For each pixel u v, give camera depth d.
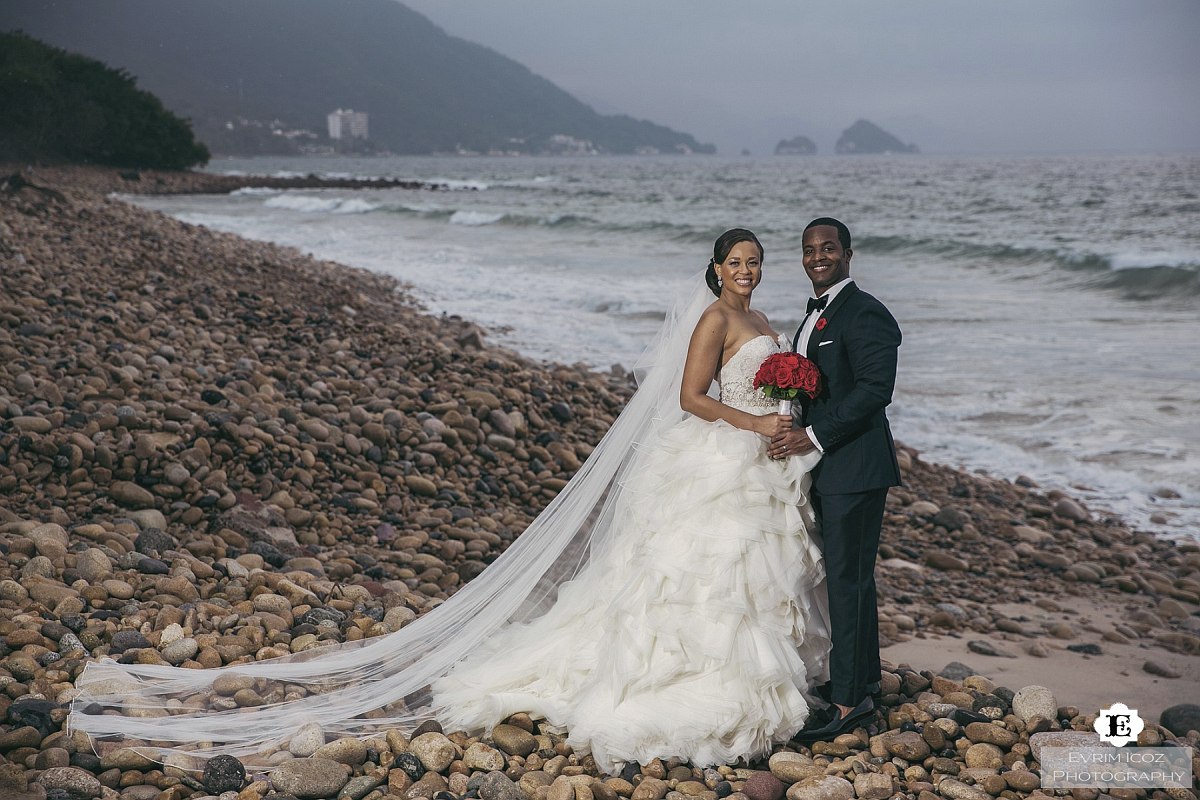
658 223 32.31
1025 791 3.36
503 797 3.17
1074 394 11.28
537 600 4.29
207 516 5.90
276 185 79.75
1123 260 20.31
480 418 8.50
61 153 74.62
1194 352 13.02
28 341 8.28
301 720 3.68
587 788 3.25
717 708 3.50
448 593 5.46
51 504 5.58
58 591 4.29
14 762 3.18
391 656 4.13
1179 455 9.39
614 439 4.14
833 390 3.67
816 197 55.34
